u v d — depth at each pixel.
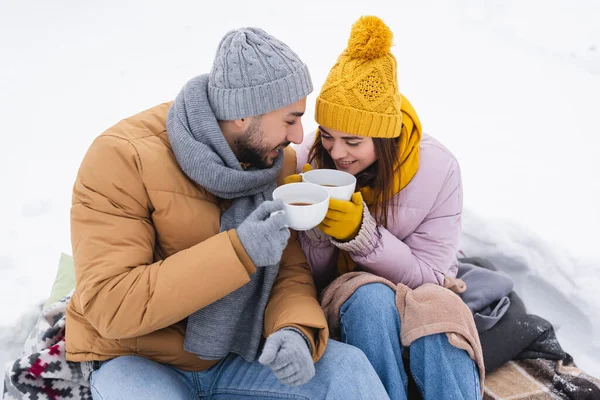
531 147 3.29
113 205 1.31
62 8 6.39
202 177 1.34
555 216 2.59
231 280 1.23
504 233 2.33
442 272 1.72
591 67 4.37
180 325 1.45
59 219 2.79
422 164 1.70
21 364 1.40
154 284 1.22
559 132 3.46
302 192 1.37
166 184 1.35
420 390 1.48
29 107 4.05
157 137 1.43
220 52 1.38
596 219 2.56
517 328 1.86
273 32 5.11
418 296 1.48
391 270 1.62
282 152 1.55
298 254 1.65
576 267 2.21
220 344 1.38
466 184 2.90
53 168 3.26
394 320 1.47
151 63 4.73
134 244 1.29
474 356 1.42
